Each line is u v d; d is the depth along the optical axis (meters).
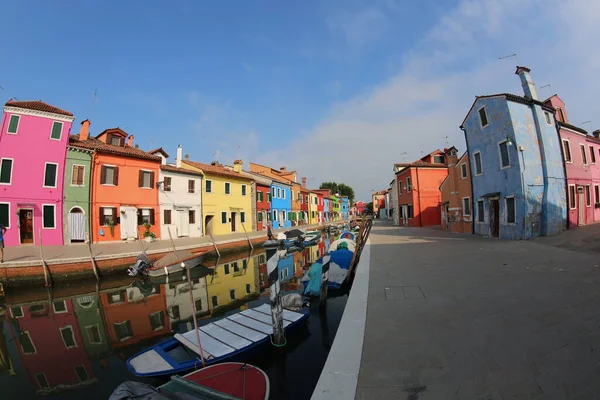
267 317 8.32
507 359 3.49
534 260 9.00
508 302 5.39
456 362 3.52
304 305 10.15
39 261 15.09
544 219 15.29
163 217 26.08
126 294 14.39
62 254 17.27
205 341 6.90
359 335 4.45
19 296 13.95
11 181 19.44
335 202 86.69
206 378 5.34
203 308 11.95
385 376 3.33
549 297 5.46
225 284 15.95
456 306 5.44
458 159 23.59
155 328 9.97
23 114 20.09
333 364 3.64
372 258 11.52
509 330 4.24
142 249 19.77
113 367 7.30
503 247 12.44
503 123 16.20
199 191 29.36
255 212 37.03
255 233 33.38
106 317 11.25
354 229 37.84
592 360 3.30
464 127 20.27
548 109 17.06
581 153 19.11
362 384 3.20
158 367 6.03
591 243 10.77
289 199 48.41
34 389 6.39
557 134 17.25
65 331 9.96
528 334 4.07
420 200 33.66
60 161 20.97
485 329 4.35
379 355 3.82
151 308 12.19
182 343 7.03
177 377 4.31
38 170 20.23
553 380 3.02
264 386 5.11
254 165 47.84
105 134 25.84
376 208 89.69
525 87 16.88
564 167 17.03
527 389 2.92
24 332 9.97
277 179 45.53
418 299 6.02
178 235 27.00
